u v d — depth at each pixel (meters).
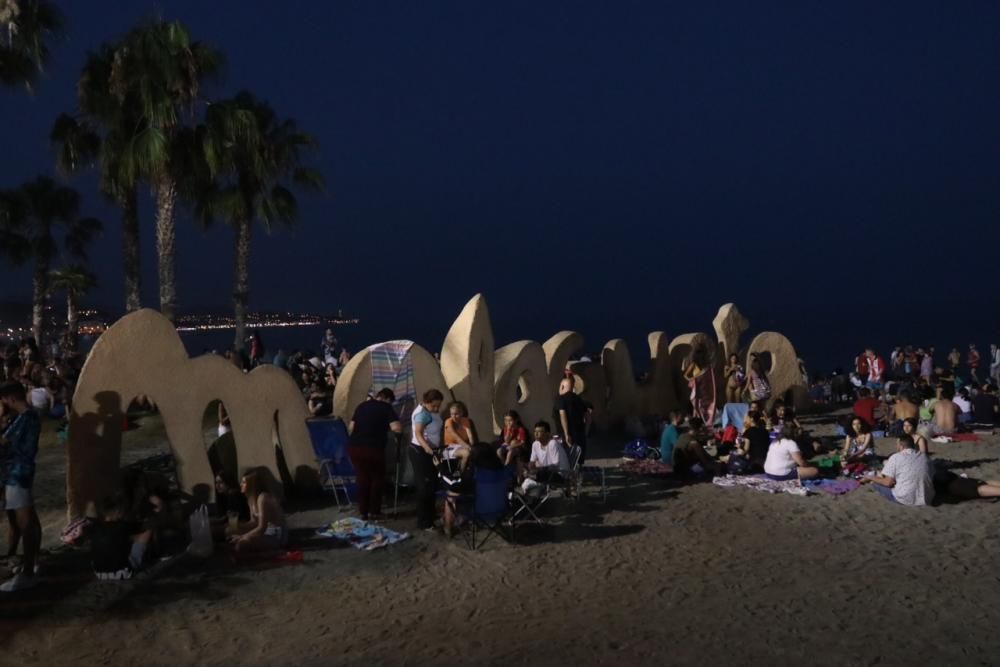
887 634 6.74
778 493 11.52
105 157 21.88
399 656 6.41
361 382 11.99
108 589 7.80
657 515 10.45
